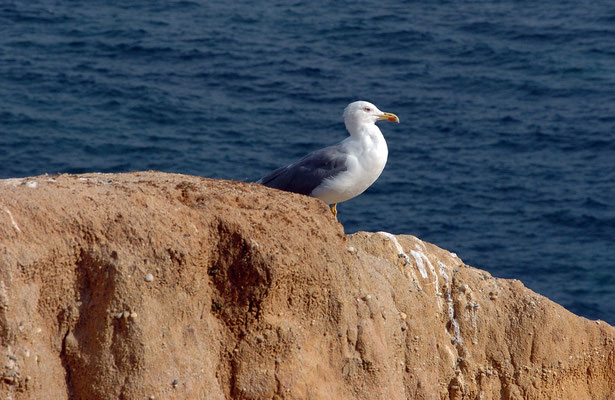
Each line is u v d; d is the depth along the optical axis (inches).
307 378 486.9
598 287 986.1
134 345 434.9
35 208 430.9
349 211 1089.4
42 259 422.6
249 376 474.3
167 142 1198.9
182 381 446.6
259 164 1157.1
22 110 1236.5
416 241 602.9
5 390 410.0
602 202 1130.0
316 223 504.7
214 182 518.9
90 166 1130.7
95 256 435.8
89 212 441.7
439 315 589.0
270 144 1207.6
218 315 471.8
